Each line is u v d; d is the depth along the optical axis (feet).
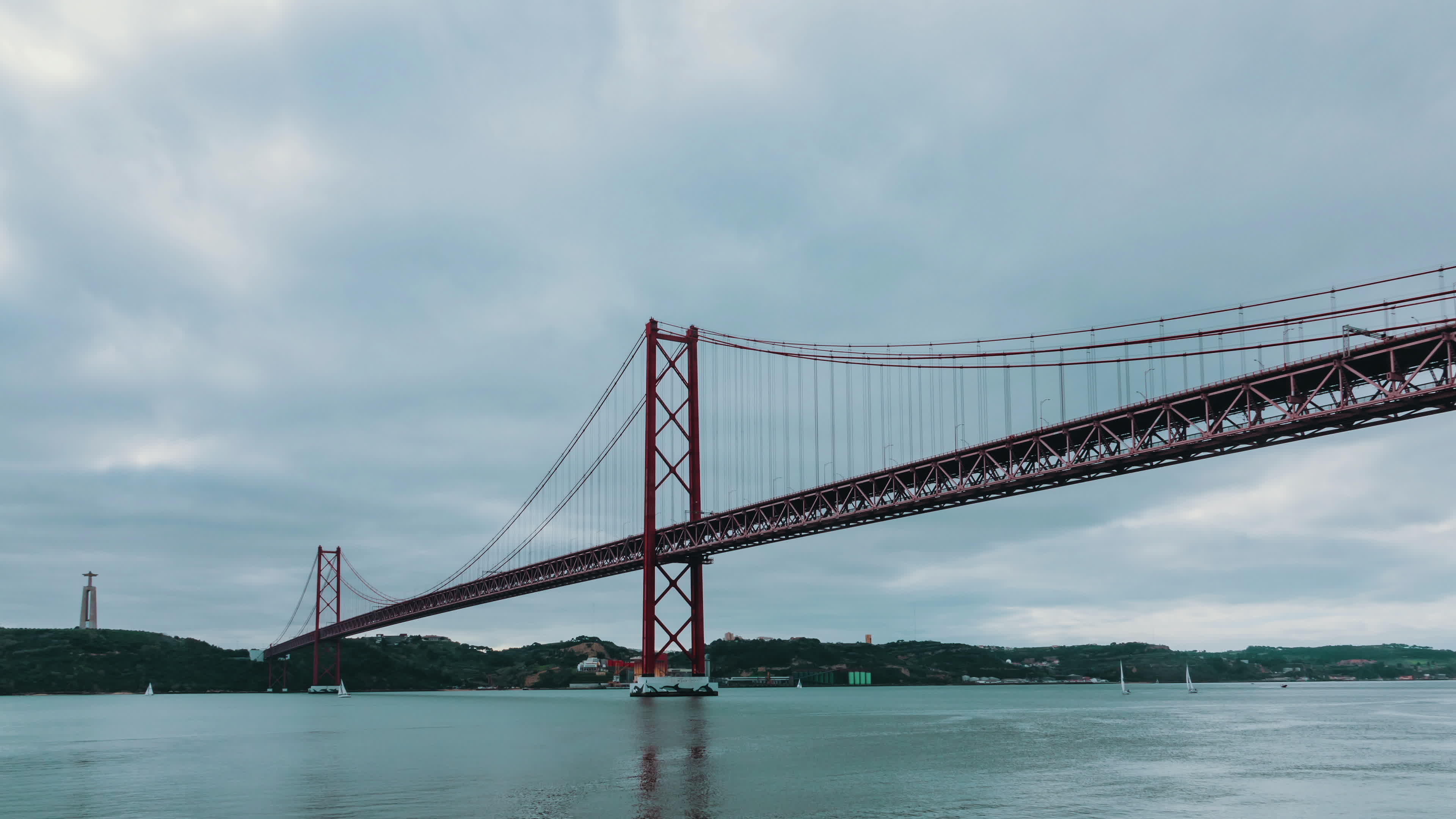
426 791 103.96
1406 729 208.44
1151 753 144.66
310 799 99.66
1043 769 120.88
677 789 102.94
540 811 89.30
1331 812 88.79
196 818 89.04
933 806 90.84
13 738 221.05
